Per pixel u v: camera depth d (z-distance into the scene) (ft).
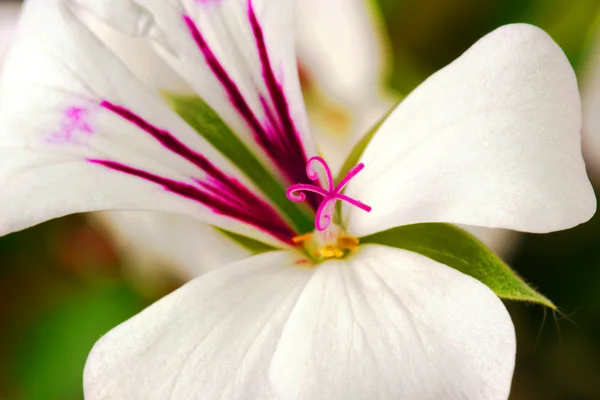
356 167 0.38
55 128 0.38
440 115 0.37
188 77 0.39
